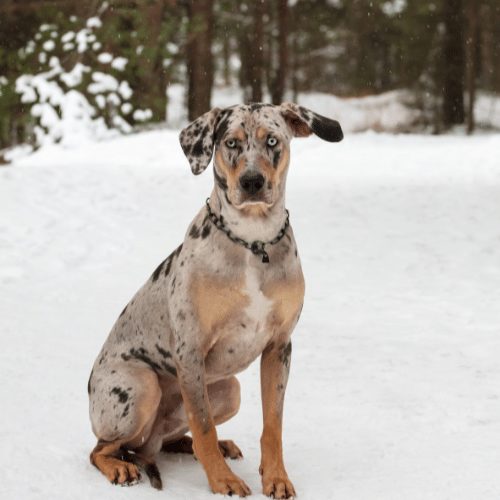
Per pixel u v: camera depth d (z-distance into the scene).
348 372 8.16
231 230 5.27
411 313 10.68
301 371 8.17
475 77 41.53
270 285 5.29
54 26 30.97
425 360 8.59
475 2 39.03
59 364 8.20
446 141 28.53
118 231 15.48
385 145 27.20
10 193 17.59
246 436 6.50
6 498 5.12
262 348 5.51
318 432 6.55
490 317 10.48
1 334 9.33
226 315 5.33
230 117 5.33
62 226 15.57
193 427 5.39
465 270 13.06
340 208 17.59
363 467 5.83
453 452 6.09
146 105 31.61
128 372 5.61
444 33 39.91
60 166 20.66
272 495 5.28
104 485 5.36
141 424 5.58
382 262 13.58
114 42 30.67
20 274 12.60
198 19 33.28
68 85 29.14
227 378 5.88
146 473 5.54
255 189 5.11
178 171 21.39
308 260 13.69
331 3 44.03
